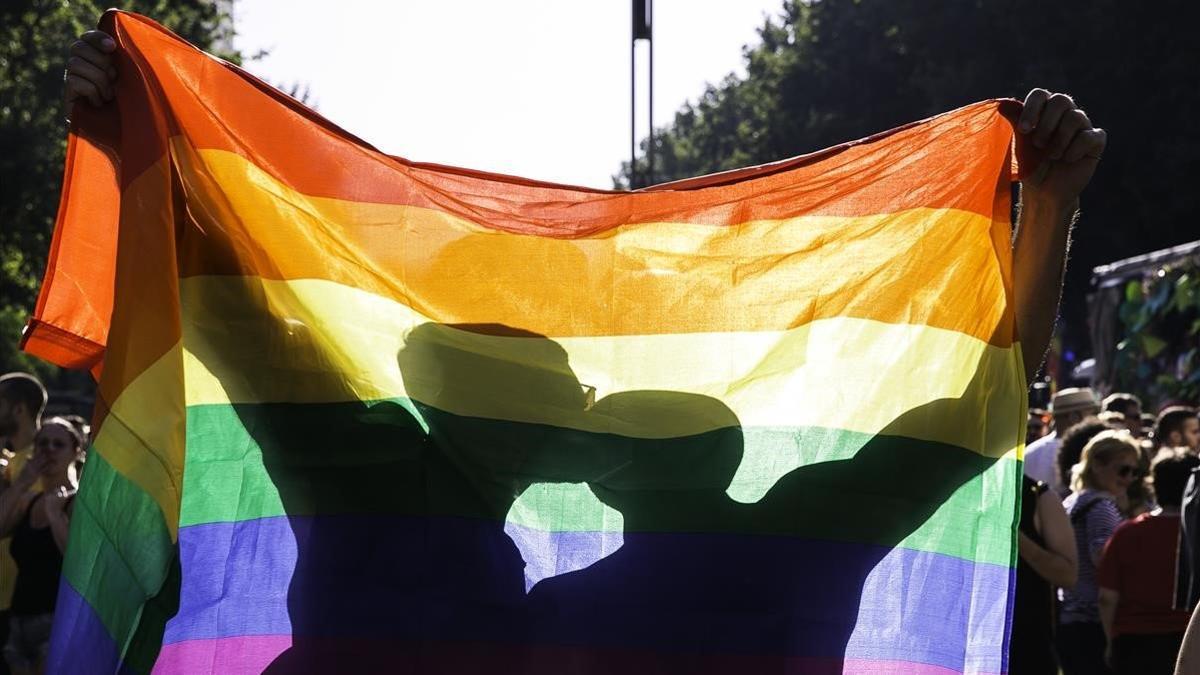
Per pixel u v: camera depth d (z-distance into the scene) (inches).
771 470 127.2
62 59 1039.0
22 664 245.1
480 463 125.2
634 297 130.0
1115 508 281.3
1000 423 125.9
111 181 126.0
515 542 124.3
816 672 123.8
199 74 124.3
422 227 128.8
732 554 125.4
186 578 119.2
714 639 124.0
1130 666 263.6
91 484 108.7
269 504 122.0
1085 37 1091.3
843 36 1374.3
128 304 112.1
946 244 130.6
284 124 126.5
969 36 1174.3
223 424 121.9
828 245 131.1
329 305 125.4
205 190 123.2
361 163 128.1
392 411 124.7
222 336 122.6
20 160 1000.9
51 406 1314.0
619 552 125.0
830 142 1393.9
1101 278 566.9
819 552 125.8
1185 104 1066.1
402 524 123.3
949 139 131.5
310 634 120.9
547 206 130.4
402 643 121.6
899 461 127.1
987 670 122.8
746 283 130.6
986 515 125.0
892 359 129.1
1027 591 215.2
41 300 125.3
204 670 118.9
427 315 127.8
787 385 128.9
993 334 127.4
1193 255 474.9
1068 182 128.8
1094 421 315.6
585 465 126.3
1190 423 360.8
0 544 250.7
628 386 128.3
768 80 1526.8
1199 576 221.6
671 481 126.6
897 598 125.1
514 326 128.6
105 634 107.0
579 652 123.2
